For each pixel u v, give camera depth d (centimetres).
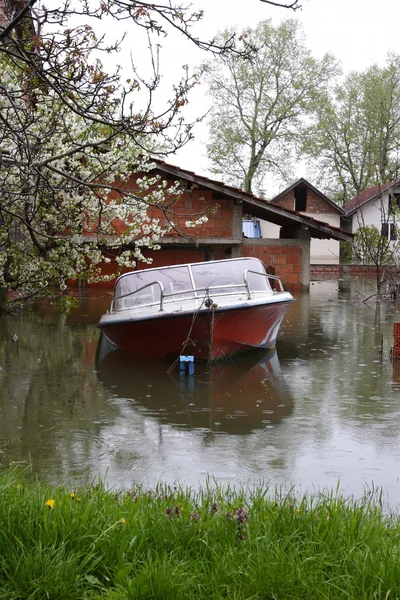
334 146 5331
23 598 339
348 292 2745
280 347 1398
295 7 472
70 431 796
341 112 5269
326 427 821
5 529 379
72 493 472
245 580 354
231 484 624
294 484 628
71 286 2592
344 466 681
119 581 349
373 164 5225
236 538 394
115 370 1142
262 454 718
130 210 1134
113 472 657
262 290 1318
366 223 4666
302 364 1217
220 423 837
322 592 341
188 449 732
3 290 1261
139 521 402
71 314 1856
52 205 898
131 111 611
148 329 1209
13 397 956
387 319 1861
